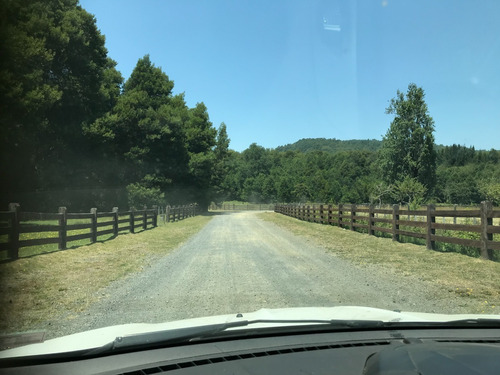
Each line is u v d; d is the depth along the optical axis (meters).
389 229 13.33
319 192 94.38
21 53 21.36
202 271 8.48
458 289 6.61
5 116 21.50
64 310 5.43
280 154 155.62
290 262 9.59
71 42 28.25
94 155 33.84
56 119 29.64
